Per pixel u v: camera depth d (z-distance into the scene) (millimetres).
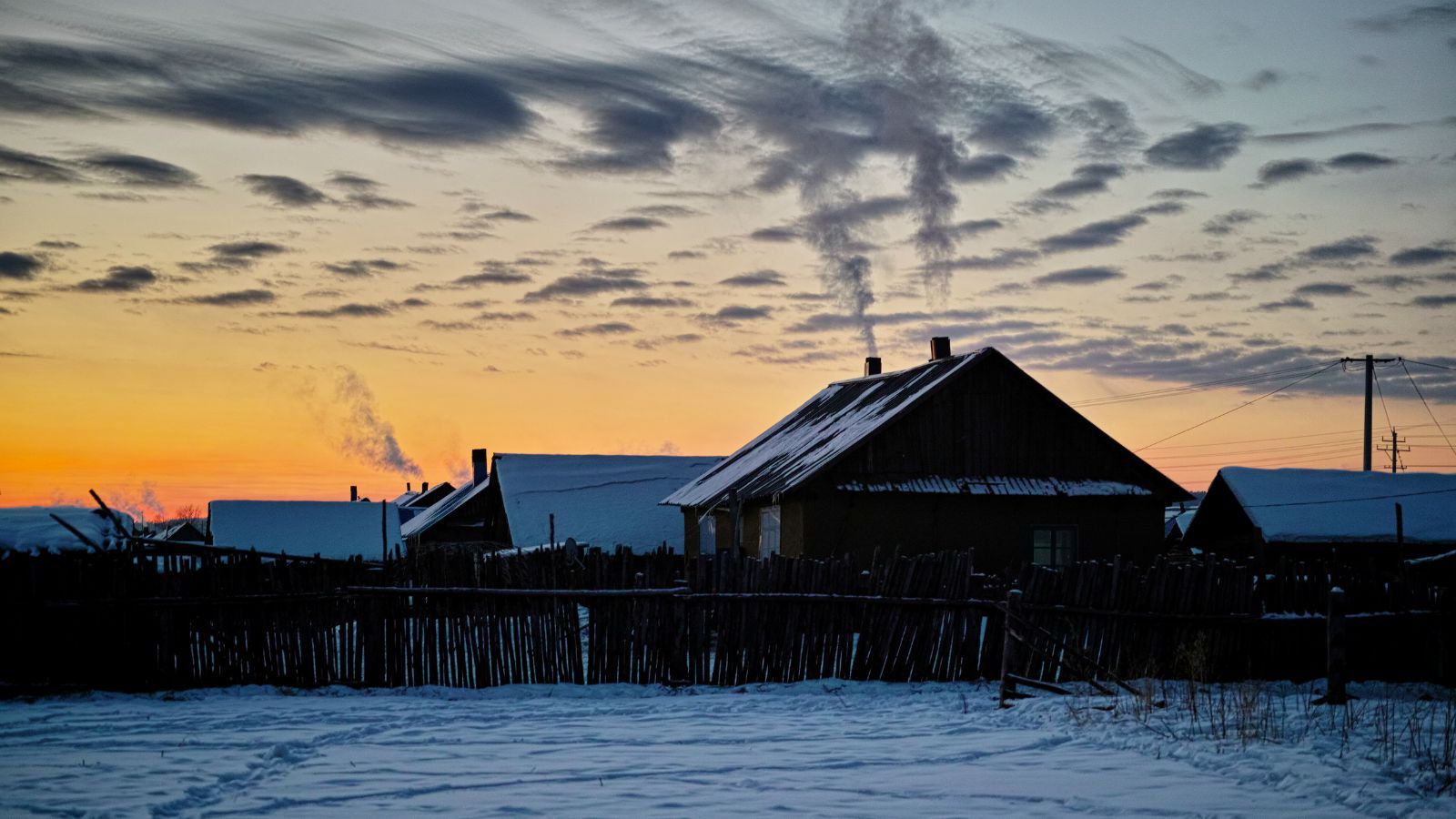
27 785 8453
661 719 12258
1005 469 28375
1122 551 28750
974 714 12281
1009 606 13508
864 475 27516
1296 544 35531
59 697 14008
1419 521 35812
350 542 55094
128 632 14477
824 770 9109
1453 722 10234
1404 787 7836
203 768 9141
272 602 14820
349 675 14953
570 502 43438
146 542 14805
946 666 15242
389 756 9820
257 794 8281
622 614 15289
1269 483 37312
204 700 13875
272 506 55844
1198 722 10750
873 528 27359
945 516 27781
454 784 8602
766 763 9398
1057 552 28594
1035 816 7414
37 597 14297
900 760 9531
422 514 64125
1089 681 13656
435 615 15047
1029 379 28578
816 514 27062
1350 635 15297
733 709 13078
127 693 14289
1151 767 9008
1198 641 14672
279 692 14453
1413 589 15719
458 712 12711
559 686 14922
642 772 9055
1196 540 40406
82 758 9648
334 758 9742
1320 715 10852
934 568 15398
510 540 43625
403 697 14234
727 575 15430
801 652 15352
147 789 8305
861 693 14445
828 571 15430
